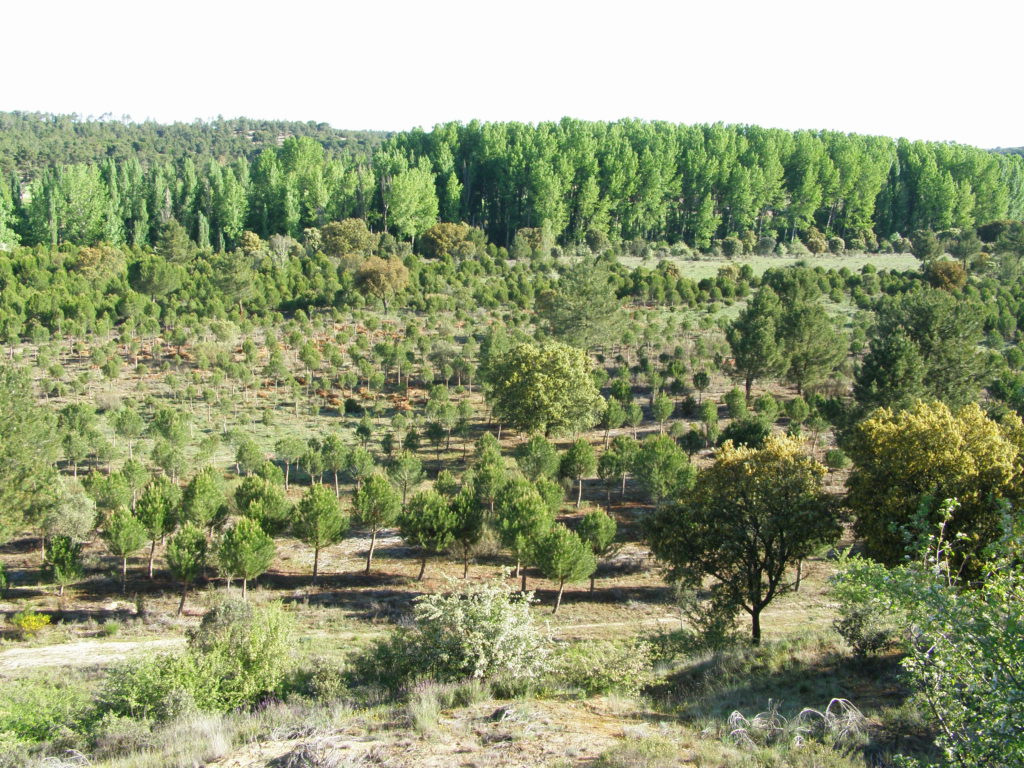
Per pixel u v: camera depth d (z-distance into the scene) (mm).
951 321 46531
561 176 129500
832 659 18344
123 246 110938
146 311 76688
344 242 106688
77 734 15000
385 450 51062
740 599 24234
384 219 129625
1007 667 8852
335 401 61219
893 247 133125
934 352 46375
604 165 134250
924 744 12281
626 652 18562
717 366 65312
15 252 99438
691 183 135375
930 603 9883
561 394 49156
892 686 16047
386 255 108625
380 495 35375
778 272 80562
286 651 18688
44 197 113625
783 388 65188
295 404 60406
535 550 31234
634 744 11594
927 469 23141
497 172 136500
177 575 30750
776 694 16031
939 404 25625
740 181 131250
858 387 44031
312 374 66938
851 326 76062
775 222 140625
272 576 35469
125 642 27531
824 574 34531
